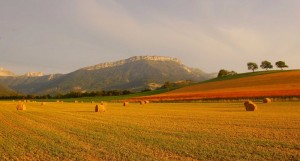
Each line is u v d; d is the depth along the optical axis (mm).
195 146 18016
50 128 26641
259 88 87625
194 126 27062
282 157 15164
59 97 165875
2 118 36031
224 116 36094
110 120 33094
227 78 139875
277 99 64500
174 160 14914
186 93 102938
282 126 25844
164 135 22141
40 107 63656
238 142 19031
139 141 19828
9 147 18438
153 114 41062
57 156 16125
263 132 22859
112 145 18641
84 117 37031
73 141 20109
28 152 17125
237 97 72250
